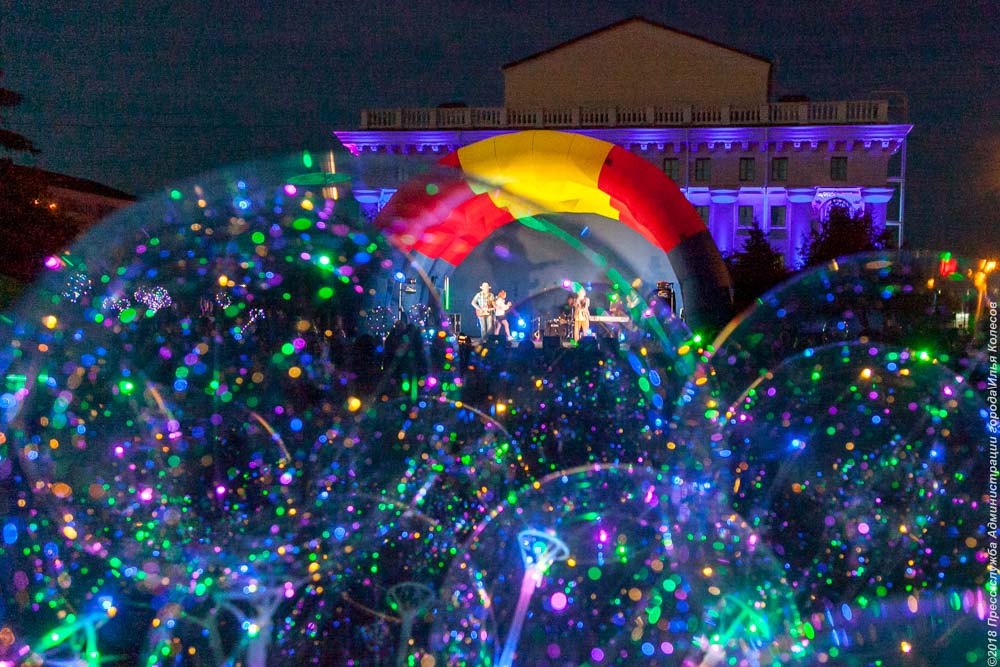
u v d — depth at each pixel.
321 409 8.62
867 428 7.75
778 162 34.81
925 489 5.93
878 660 3.55
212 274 11.40
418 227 16.97
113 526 5.05
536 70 37.56
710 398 9.31
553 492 6.10
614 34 37.03
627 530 5.17
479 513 5.56
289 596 4.14
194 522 5.21
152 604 4.01
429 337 12.03
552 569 4.49
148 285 11.23
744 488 6.07
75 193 32.81
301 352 10.13
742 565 4.56
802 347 15.15
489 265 26.17
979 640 3.72
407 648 3.62
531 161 16.48
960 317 14.85
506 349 14.04
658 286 17.09
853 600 4.17
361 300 13.47
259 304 11.56
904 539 5.02
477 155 16.69
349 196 11.96
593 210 21.19
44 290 10.77
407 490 6.07
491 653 3.58
